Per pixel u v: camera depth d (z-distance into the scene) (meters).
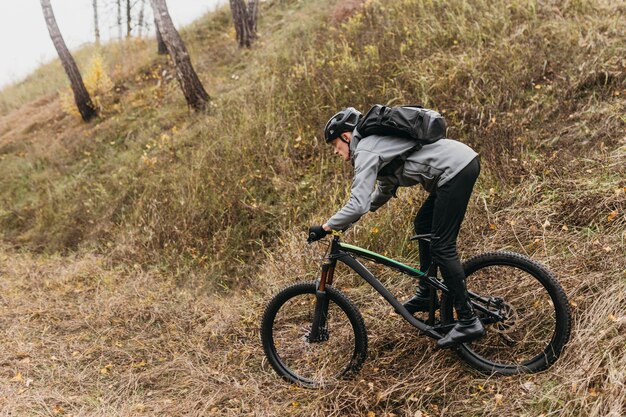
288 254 4.95
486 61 6.11
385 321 3.90
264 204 5.85
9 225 7.95
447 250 3.06
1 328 4.94
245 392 3.63
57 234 7.16
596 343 2.93
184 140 7.57
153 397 3.78
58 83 14.22
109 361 4.30
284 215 5.61
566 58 5.79
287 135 6.50
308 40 8.84
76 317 5.04
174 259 5.73
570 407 2.71
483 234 4.33
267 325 3.68
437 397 3.22
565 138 4.92
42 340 4.64
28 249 7.16
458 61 6.28
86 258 6.37
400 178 3.13
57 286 5.78
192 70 8.49
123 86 10.95
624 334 2.88
